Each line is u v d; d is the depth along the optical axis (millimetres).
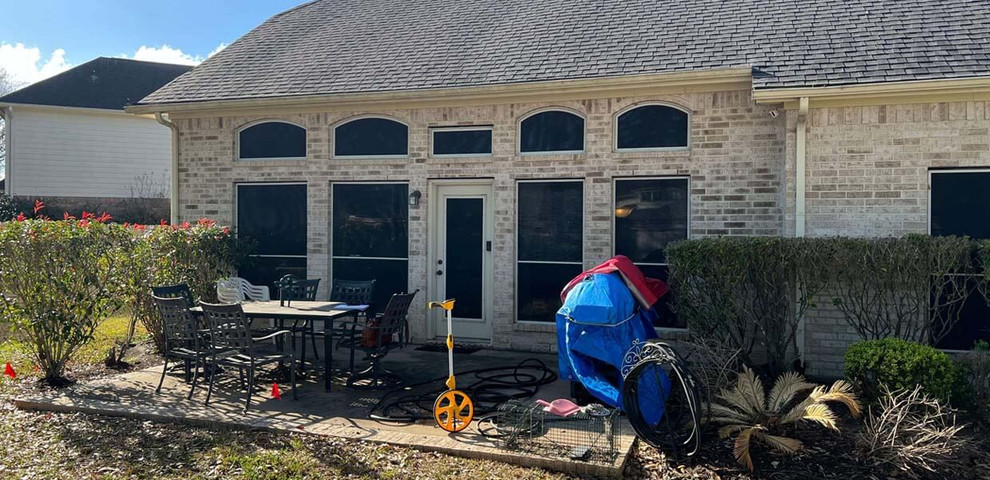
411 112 10031
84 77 23562
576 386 6805
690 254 7504
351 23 12664
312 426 6094
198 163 11102
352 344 7578
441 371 8289
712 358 6711
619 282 7020
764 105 8578
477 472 5129
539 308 9562
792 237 7418
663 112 9023
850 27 8977
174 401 6953
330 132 10445
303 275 10688
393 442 5688
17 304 7629
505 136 9586
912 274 7062
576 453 5273
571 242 9422
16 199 20297
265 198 10891
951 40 8211
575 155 9289
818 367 7977
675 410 6297
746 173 8648
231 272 10773
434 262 10148
